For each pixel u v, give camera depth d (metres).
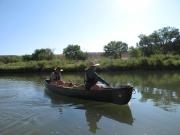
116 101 14.61
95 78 15.54
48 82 21.77
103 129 10.85
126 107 14.46
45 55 56.62
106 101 15.17
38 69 41.41
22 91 20.47
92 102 15.84
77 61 47.62
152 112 13.27
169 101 15.70
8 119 12.21
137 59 45.44
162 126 11.02
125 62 43.47
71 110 14.04
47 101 16.34
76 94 16.66
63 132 10.51
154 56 50.66
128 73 37.62
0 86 23.62
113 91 14.50
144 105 14.82
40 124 11.53
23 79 30.73
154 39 72.81
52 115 12.96
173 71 40.44
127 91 14.02
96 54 81.75
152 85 22.55
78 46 64.50
